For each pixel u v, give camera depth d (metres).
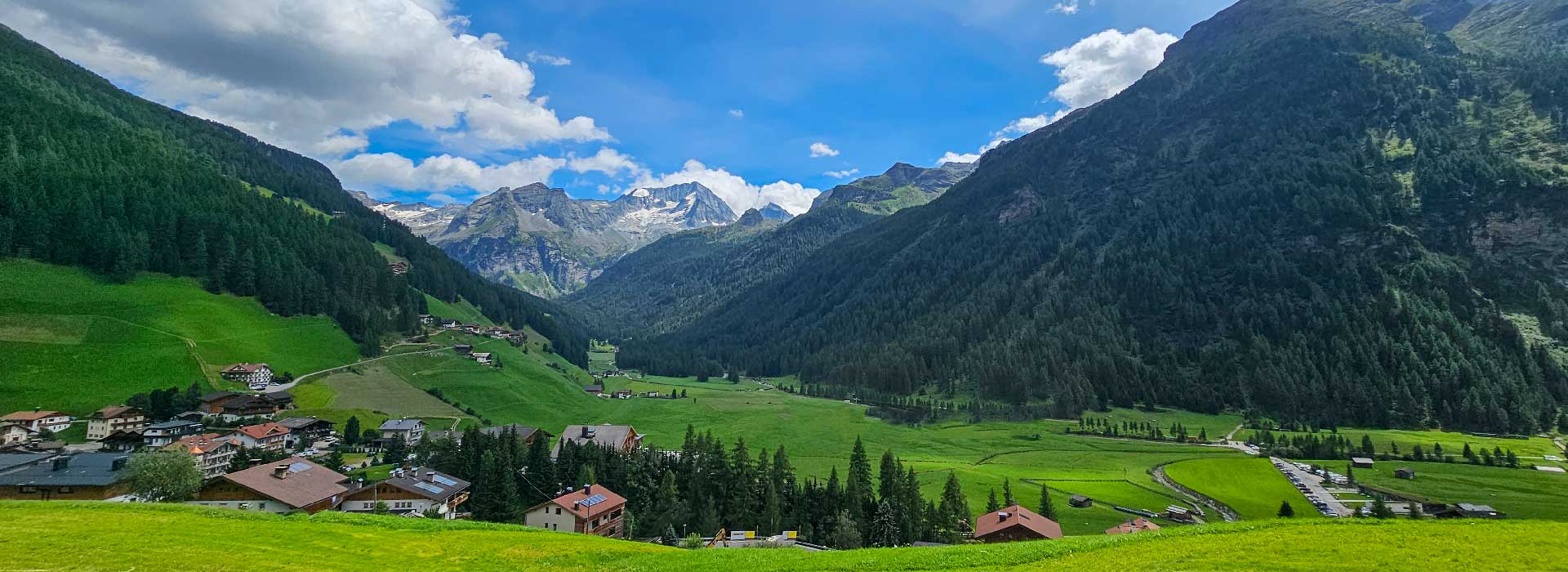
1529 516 110.50
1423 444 166.88
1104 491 135.50
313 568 38.41
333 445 150.75
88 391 150.12
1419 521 45.31
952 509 103.62
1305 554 37.59
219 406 157.62
